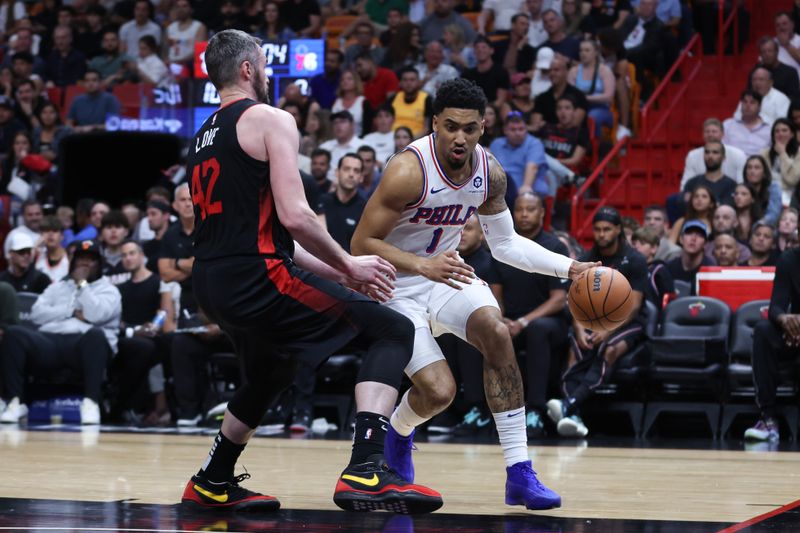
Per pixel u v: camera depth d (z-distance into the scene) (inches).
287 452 367.6
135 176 727.7
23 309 557.9
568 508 224.2
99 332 519.8
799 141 599.5
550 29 761.0
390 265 208.7
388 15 852.0
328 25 925.8
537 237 451.8
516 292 478.9
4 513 206.2
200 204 209.0
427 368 234.5
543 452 381.7
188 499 220.4
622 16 807.1
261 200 204.5
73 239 655.8
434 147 228.7
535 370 462.3
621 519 206.1
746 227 556.7
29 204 661.9
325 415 534.6
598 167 655.8
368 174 589.6
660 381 470.6
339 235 526.6
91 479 273.3
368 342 210.1
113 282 568.1
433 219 233.0
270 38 836.6
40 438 418.3
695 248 522.0
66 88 869.2
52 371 531.2
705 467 323.9
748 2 818.8
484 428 474.6
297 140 205.5
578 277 240.2
